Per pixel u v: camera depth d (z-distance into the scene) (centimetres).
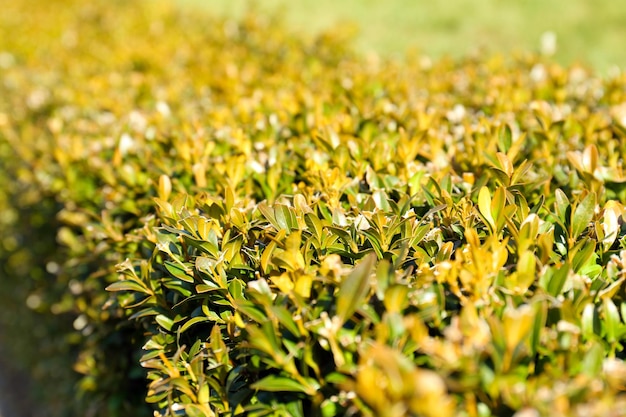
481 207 52
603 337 46
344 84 86
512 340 42
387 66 98
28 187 86
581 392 41
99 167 71
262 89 91
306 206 54
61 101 97
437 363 42
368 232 52
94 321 67
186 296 54
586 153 59
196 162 66
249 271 52
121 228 65
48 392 94
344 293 44
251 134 71
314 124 71
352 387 41
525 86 84
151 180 65
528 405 41
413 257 51
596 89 81
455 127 72
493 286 47
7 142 99
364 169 63
